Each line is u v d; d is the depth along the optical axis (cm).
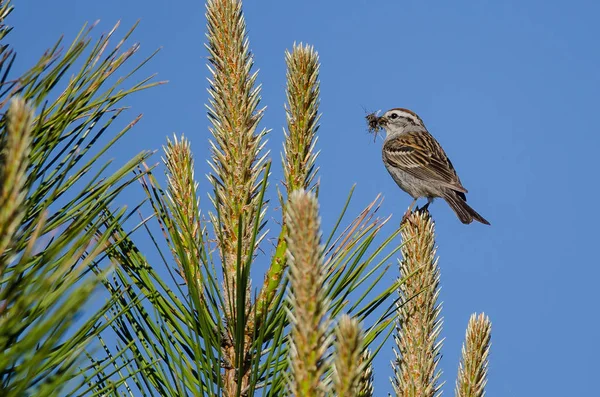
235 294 536
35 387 314
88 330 379
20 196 259
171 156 559
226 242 556
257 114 586
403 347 654
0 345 290
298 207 327
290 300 328
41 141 406
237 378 507
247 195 566
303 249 325
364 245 512
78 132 425
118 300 477
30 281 318
